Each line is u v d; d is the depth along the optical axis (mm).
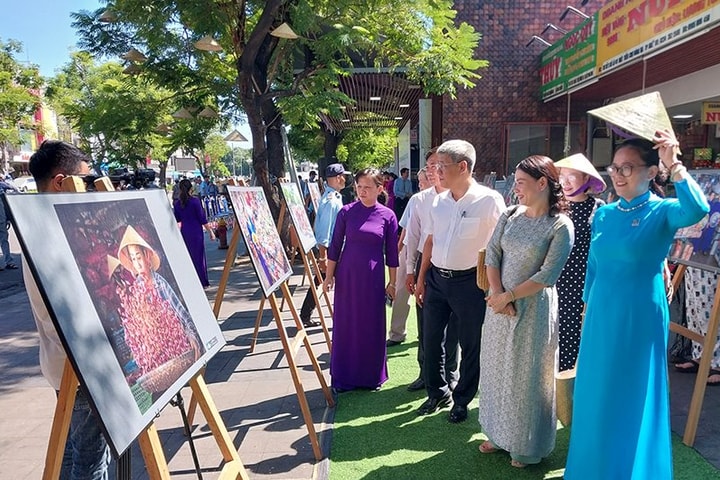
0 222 9688
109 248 1541
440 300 3318
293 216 5301
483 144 11461
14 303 7242
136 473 2930
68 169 1976
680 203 2086
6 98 23062
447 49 9055
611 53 7449
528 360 2652
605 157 11109
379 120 20312
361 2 8273
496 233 2748
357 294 3822
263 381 4199
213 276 9039
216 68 9930
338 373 3916
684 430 3111
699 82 8109
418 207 3953
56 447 1459
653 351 2260
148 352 1557
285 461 2945
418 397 3781
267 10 7645
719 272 2797
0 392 4168
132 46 9055
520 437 2705
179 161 30406
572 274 3289
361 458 2951
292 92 8734
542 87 10859
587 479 2357
